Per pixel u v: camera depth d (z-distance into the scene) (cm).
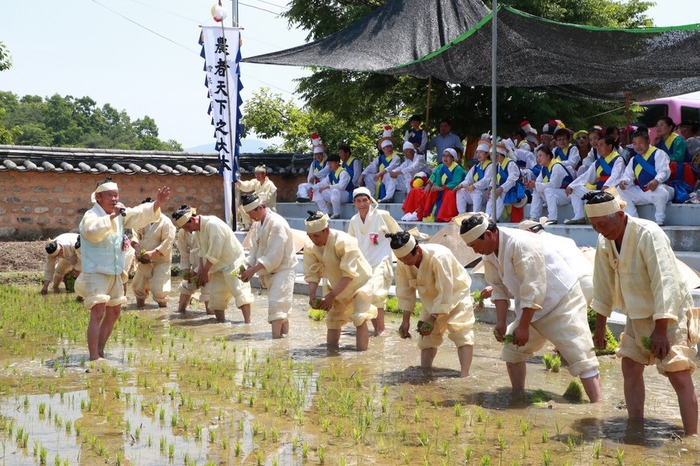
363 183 1862
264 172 1970
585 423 610
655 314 546
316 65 1680
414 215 1599
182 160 2198
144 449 558
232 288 1116
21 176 1978
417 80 2098
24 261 1803
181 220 1075
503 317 683
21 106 8750
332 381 758
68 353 909
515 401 679
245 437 583
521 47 1461
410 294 805
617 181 1290
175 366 837
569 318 663
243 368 825
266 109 3100
